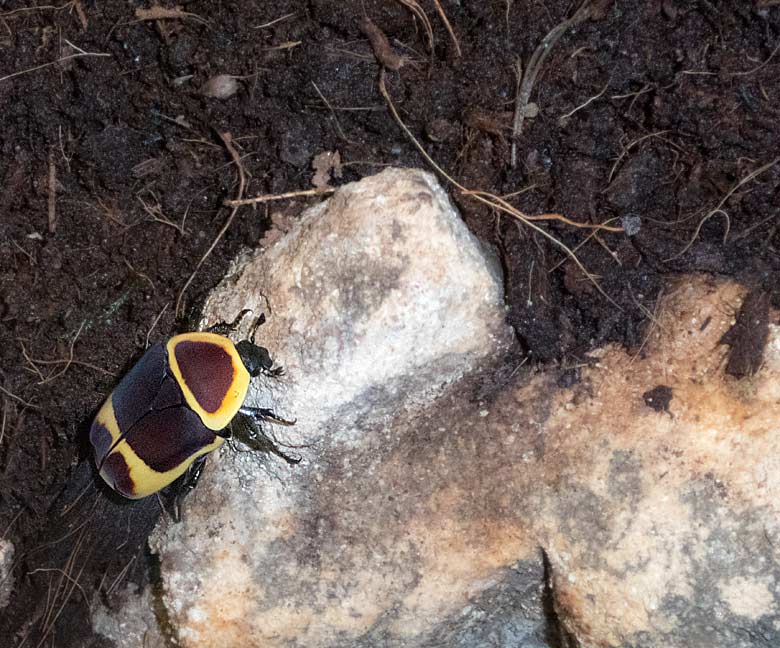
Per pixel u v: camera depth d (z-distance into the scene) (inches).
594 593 2.9
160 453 3.1
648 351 3.0
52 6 3.1
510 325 3.1
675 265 3.0
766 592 2.7
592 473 2.9
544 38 3.0
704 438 2.8
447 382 3.1
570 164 3.0
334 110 3.1
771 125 2.9
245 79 3.1
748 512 2.7
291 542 3.1
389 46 3.1
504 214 3.1
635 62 2.9
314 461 3.1
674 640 2.8
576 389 3.0
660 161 3.0
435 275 2.8
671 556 2.8
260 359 2.9
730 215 2.9
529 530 3.0
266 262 3.1
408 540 3.1
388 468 3.1
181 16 3.1
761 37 2.9
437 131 3.1
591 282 3.0
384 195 2.8
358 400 2.9
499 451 3.1
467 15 3.0
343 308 2.9
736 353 2.8
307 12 3.1
